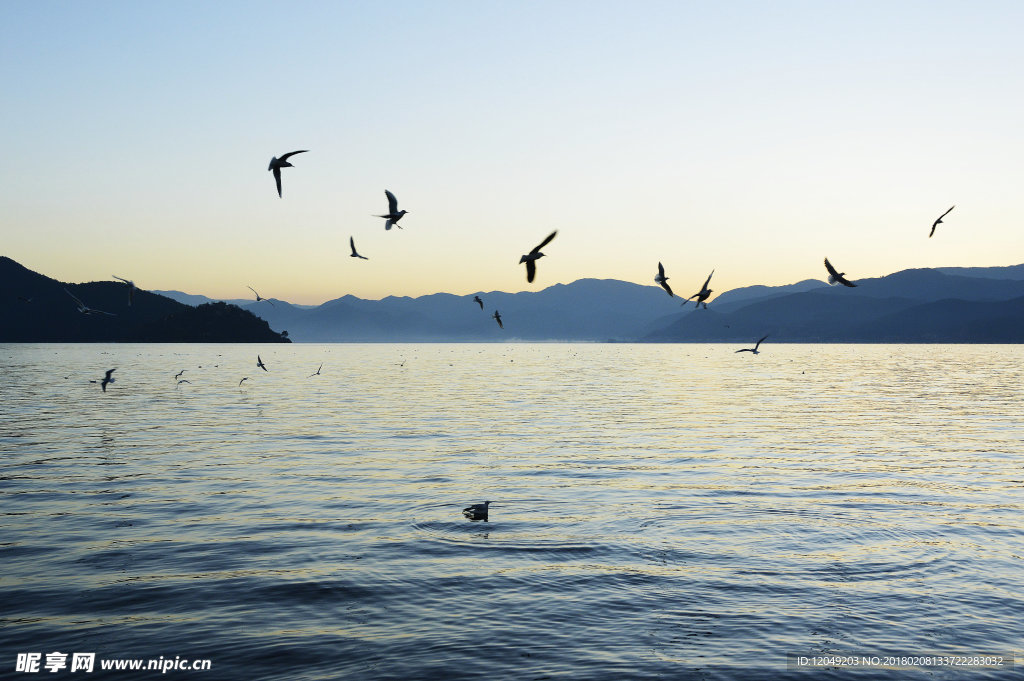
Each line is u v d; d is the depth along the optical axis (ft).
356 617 50.39
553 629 48.60
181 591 54.75
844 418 178.70
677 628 48.78
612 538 69.41
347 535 69.87
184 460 110.73
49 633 47.47
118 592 54.39
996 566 61.16
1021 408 206.49
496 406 208.23
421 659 44.21
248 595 54.19
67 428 149.07
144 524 73.00
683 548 66.23
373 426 157.28
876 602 53.31
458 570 60.03
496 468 105.81
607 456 117.39
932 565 61.36
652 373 430.20
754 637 47.44
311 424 160.25
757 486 93.40
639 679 41.78
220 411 187.62
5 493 86.53
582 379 360.48
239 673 42.34
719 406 211.61
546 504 82.99
